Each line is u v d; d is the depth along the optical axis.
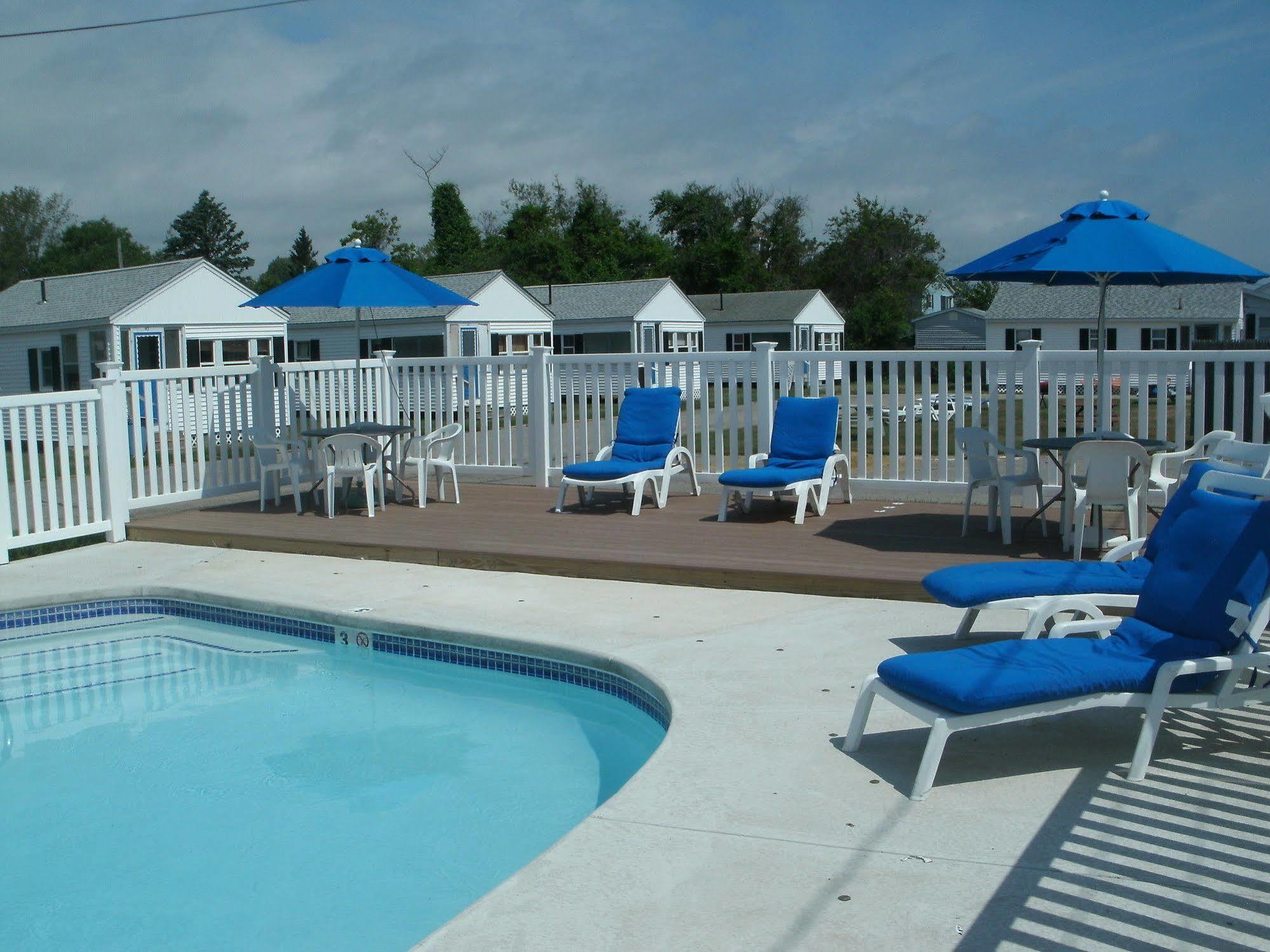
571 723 5.42
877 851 3.14
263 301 9.30
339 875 3.79
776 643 5.36
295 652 6.73
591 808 4.32
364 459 10.66
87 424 9.07
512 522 8.76
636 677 5.03
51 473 8.66
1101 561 4.98
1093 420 8.23
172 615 7.43
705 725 4.25
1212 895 2.82
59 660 6.71
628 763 4.82
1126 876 2.94
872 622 5.68
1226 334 36.22
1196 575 4.03
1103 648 4.00
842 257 69.06
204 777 4.79
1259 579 3.74
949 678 3.58
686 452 9.67
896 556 6.76
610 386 10.45
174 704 5.87
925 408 8.90
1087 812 3.38
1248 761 3.80
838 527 7.94
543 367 10.81
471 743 5.14
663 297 37.16
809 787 3.64
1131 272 6.28
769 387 9.66
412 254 66.94
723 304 45.88
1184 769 3.73
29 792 4.68
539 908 2.86
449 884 3.71
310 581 7.37
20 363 26.78
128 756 5.09
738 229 72.06
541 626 5.90
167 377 9.78
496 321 31.91
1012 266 6.38
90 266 74.88
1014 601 4.51
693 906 2.85
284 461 9.99
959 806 3.45
